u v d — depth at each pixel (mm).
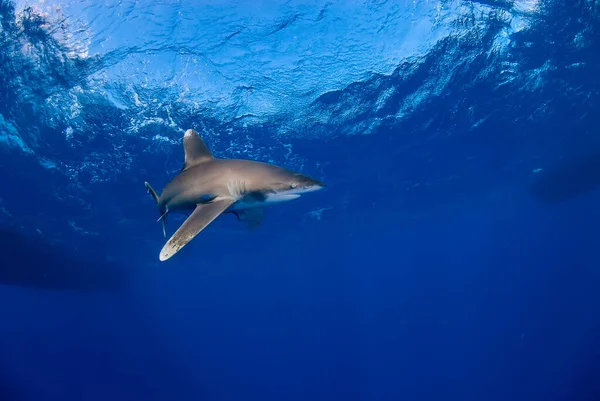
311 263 51594
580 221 57750
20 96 11195
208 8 9469
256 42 10742
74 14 9195
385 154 19562
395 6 10531
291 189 3512
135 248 28484
